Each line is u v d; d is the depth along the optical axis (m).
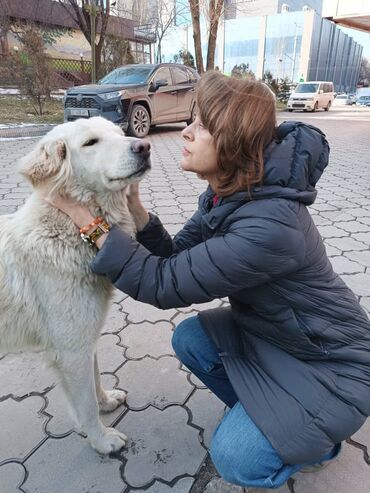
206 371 1.92
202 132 1.44
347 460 1.79
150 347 2.56
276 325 1.53
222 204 1.50
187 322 2.04
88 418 1.77
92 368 1.78
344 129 14.24
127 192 1.86
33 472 1.75
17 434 1.94
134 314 2.90
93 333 1.75
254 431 1.46
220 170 1.44
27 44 12.66
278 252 1.34
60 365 1.75
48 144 1.67
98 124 1.83
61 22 21.59
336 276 1.59
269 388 1.50
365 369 1.50
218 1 16.59
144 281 1.49
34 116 12.55
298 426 1.42
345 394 1.45
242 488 1.67
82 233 1.61
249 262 1.35
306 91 24.11
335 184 6.51
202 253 1.42
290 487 1.67
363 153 9.57
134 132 10.05
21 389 2.21
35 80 12.52
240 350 1.76
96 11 15.38
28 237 1.66
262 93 1.36
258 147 1.35
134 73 10.80
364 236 4.24
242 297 1.56
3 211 4.64
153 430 1.98
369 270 3.47
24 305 1.67
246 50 60.97
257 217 1.35
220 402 2.15
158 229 1.96
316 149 1.38
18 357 2.45
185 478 1.73
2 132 9.77
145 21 25.34
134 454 1.85
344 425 1.44
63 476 1.74
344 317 1.52
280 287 1.45
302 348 1.52
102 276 1.73
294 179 1.36
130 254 1.50
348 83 79.00
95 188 1.73
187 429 1.98
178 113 11.43
